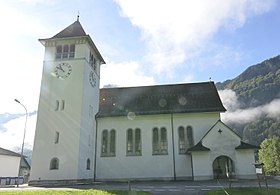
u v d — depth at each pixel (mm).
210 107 35188
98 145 35406
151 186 23750
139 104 37969
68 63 33281
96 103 37281
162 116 35625
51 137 30594
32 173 29375
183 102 36938
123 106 37969
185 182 28219
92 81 35906
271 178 31562
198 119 34906
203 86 39781
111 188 22078
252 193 16750
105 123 36375
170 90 40281
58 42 34312
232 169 30641
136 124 35812
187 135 34531
